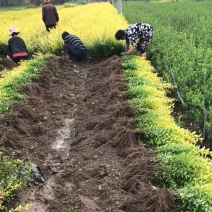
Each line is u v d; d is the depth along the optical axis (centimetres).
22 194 250
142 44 589
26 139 338
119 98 412
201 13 1148
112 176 273
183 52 544
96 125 364
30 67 520
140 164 268
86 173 280
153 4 1984
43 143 339
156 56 598
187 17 1068
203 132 346
